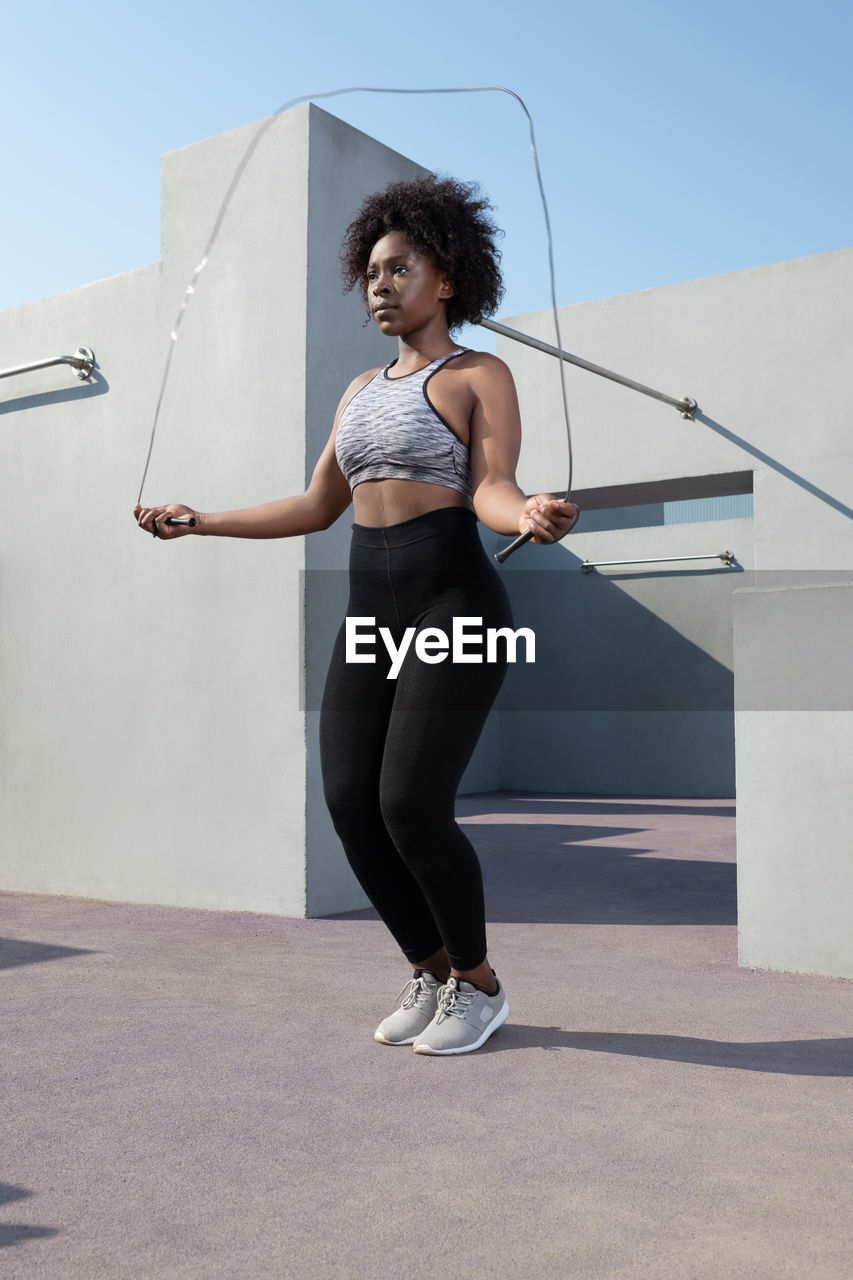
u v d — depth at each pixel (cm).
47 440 479
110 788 448
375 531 220
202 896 420
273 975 295
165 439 442
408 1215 143
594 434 750
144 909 418
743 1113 185
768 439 685
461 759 211
